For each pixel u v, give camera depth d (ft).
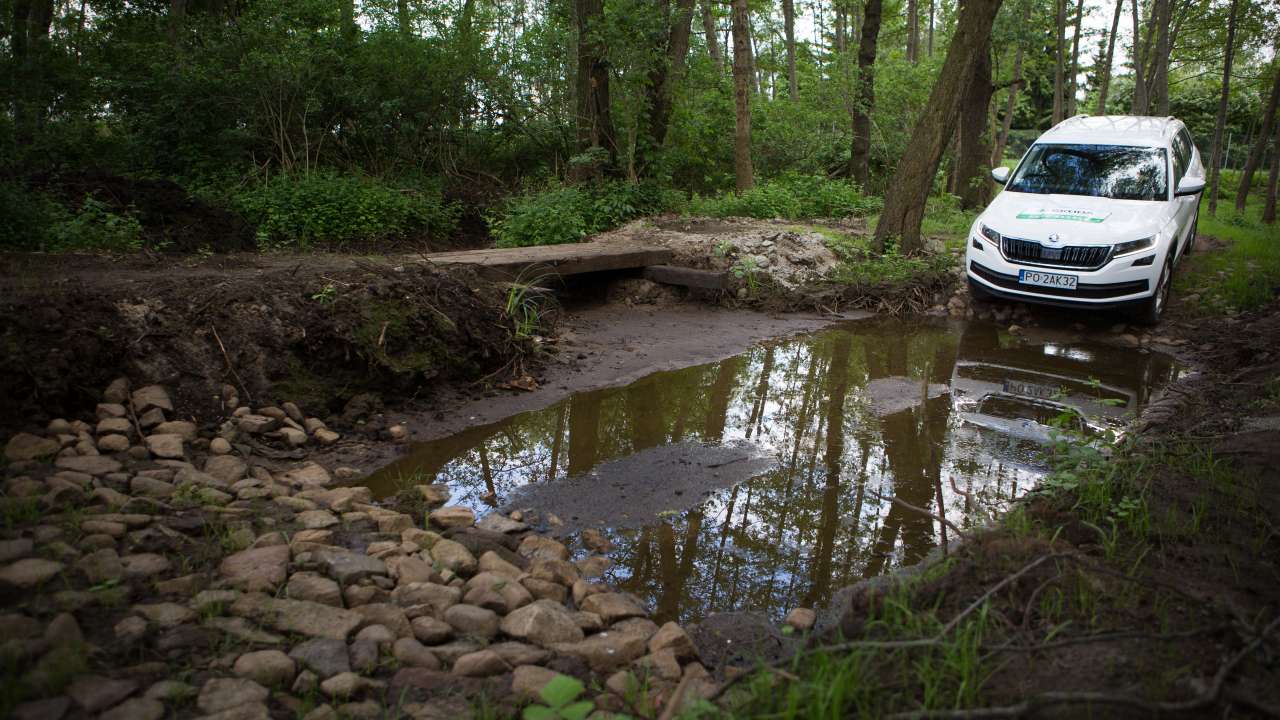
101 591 9.96
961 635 9.41
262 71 51.96
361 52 56.90
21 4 52.90
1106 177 31.22
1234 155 132.67
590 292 34.24
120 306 17.81
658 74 55.88
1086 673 8.67
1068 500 13.99
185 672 8.73
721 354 26.73
